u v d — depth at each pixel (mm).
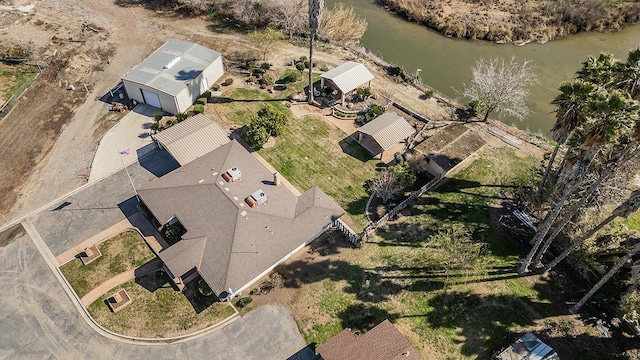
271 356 39625
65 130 59719
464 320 42156
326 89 66438
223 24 81188
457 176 55406
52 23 78750
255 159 52781
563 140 42156
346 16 81375
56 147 57469
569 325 41750
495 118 66125
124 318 41656
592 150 36781
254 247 43406
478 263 45750
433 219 50438
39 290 43562
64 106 63219
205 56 66688
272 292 43781
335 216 47562
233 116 62438
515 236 49031
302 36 79188
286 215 46594
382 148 55375
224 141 55500
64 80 67188
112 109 62781
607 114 33750
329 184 54094
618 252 43219
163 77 62219
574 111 39438
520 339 39375
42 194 51875
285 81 68812
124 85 62844
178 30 79250
